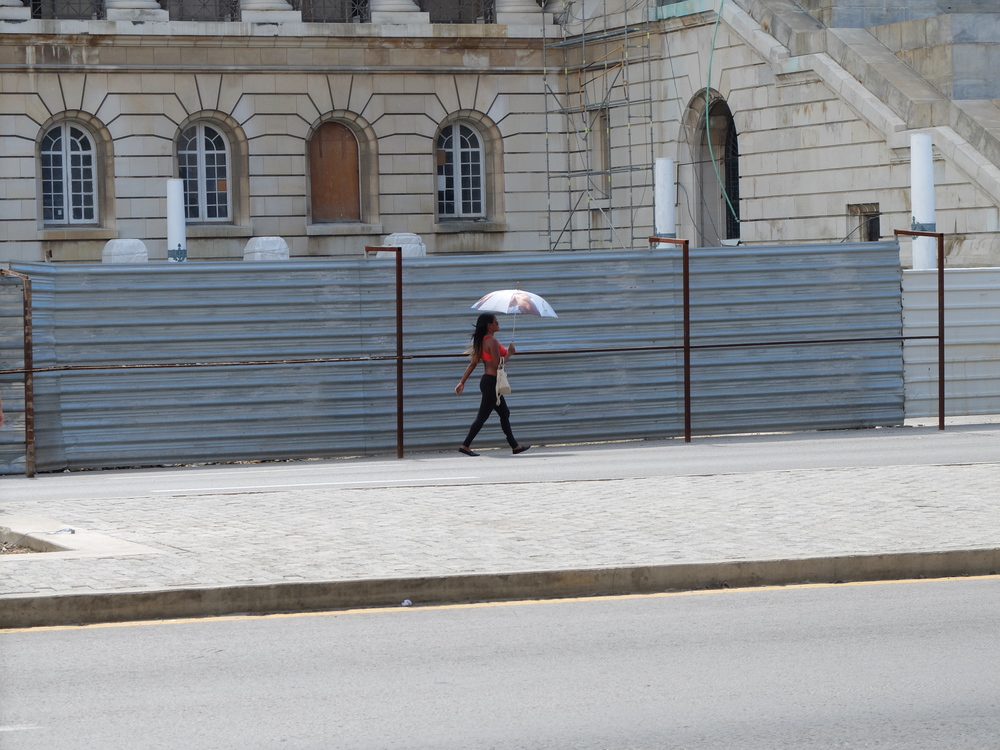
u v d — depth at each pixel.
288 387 20.64
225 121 44.50
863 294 23.02
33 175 42.53
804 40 35.91
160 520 13.29
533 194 47.22
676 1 41.28
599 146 45.78
